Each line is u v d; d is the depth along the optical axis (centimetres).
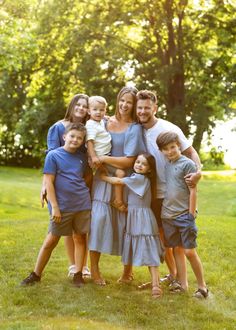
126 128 534
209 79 2312
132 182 511
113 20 2155
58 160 519
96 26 2147
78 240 535
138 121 534
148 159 512
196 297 503
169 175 512
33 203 1644
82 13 2222
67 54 2217
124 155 527
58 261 632
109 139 527
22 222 977
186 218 504
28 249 704
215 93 2342
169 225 516
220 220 1022
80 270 534
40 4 2197
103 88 2225
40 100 2462
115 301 487
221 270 607
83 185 522
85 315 454
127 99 528
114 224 531
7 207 1531
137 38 2384
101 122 530
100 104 524
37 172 3111
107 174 527
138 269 607
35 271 539
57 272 580
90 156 521
